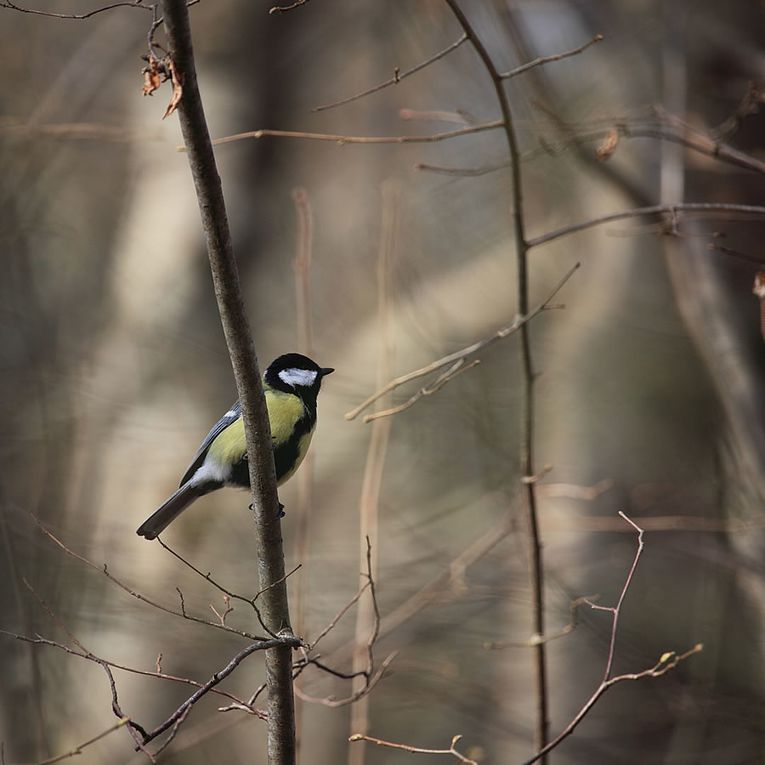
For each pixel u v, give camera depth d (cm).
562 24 1266
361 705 809
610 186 1098
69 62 1597
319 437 1527
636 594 1256
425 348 1474
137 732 451
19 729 1137
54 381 1443
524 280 758
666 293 1346
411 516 1450
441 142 1584
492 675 1292
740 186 1086
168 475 1398
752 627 1284
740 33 1122
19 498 1347
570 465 1305
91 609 1241
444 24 1347
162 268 1525
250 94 1619
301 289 916
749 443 1078
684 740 1209
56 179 1559
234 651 1303
